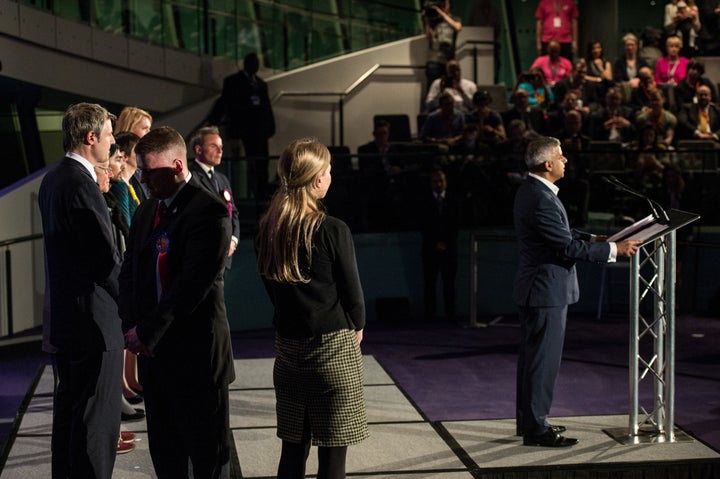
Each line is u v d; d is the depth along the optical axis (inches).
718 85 580.1
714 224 431.2
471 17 625.9
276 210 173.3
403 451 236.1
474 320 404.5
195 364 178.2
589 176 431.8
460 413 272.7
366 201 426.9
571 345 362.3
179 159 177.9
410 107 575.8
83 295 193.9
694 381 310.3
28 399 280.4
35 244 391.9
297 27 539.5
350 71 555.5
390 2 581.6
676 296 423.2
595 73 571.2
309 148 173.9
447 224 415.8
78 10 433.1
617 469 223.3
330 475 175.6
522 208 236.2
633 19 719.7
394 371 325.4
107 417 198.1
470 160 431.8
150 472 221.3
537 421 239.0
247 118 478.6
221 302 183.9
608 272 426.6
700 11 597.0
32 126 465.7
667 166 427.2
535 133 469.1
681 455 232.5
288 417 177.9
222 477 181.9
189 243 174.6
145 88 467.8
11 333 370.0
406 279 429.1
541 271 234.5
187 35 493.0
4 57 390.6
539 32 616.7
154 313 172.9
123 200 241.1
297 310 172.9
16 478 217.6
